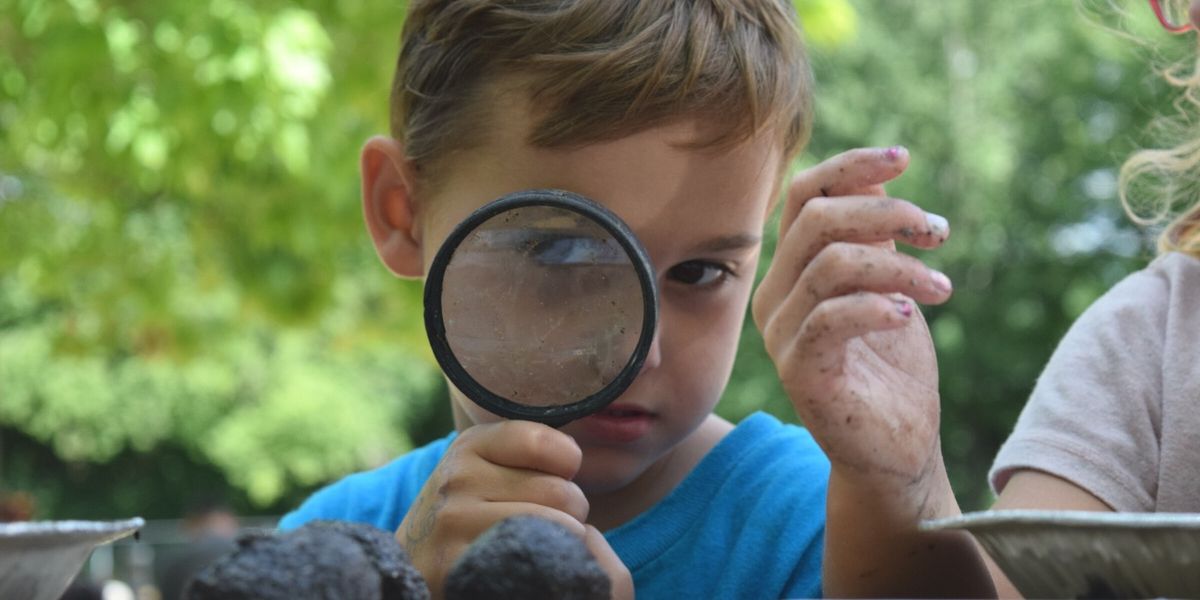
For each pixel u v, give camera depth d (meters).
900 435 1.43
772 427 2.10
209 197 8.18
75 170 8.61
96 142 7.47
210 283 8.98
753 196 1.74
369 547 1.04
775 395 18.69
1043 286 20.27
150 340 10.02
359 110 7.84
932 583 1.51
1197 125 2.41
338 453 25.89
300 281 8.52
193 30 7.04
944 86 21.34
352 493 2.24
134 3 7.10
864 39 21.25
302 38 7.22
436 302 1.53
